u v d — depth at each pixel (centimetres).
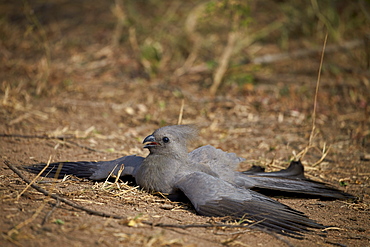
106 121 1441
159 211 838
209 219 813
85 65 1886
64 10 2398
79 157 1130
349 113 1553
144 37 2034
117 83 1748
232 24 1795
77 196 855
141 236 707
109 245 676
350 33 2034
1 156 1076
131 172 955
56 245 663
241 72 1820
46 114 1441
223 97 1661
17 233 680
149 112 1537
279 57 1927
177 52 1975
